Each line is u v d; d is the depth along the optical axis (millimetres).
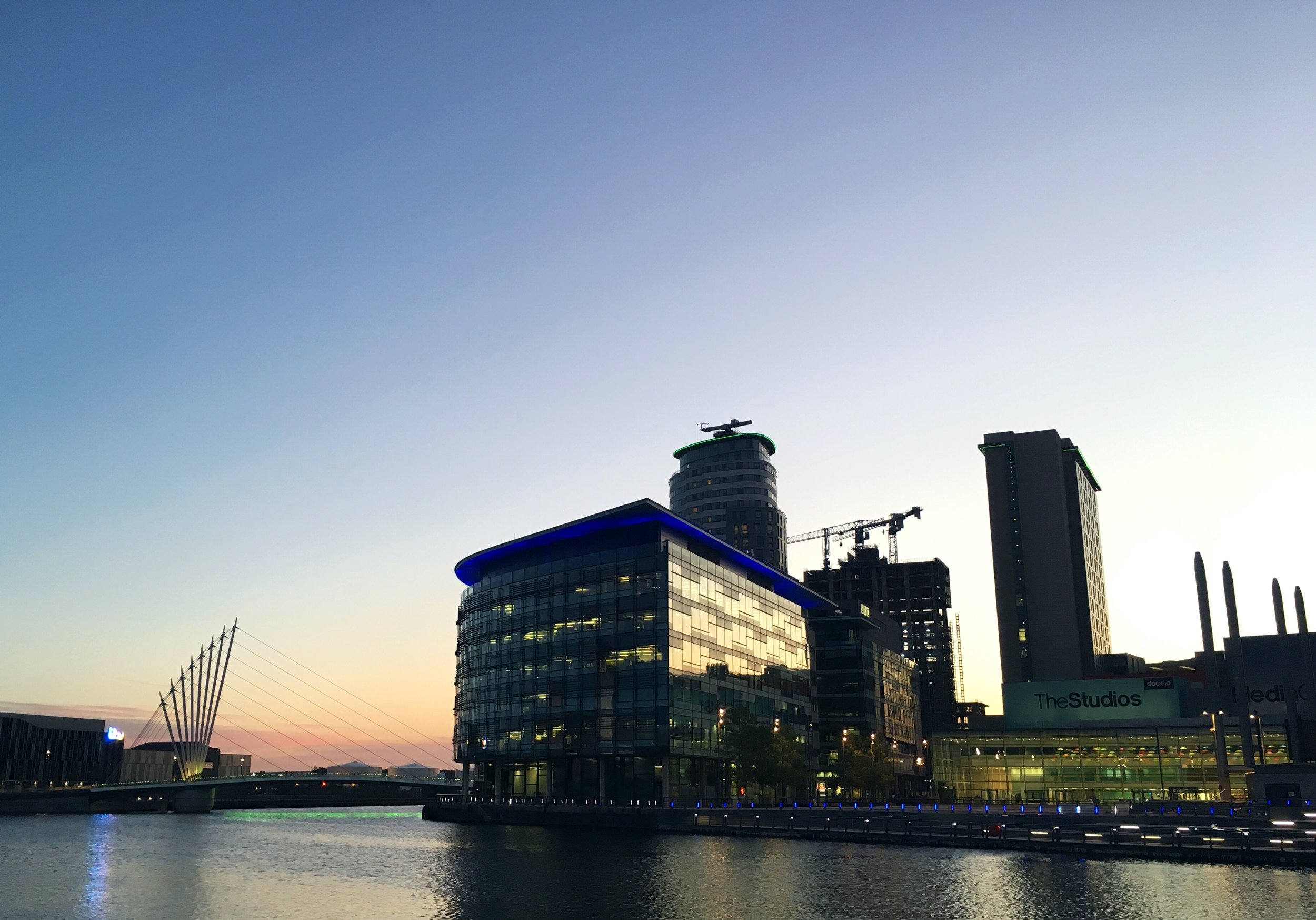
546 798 152375
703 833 116500
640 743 140250
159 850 110312
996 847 91750
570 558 154000
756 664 169750
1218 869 73125
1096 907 55656
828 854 88625
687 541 157375
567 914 55750
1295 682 158875
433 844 111562
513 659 157750
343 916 57625
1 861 94812
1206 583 151750
